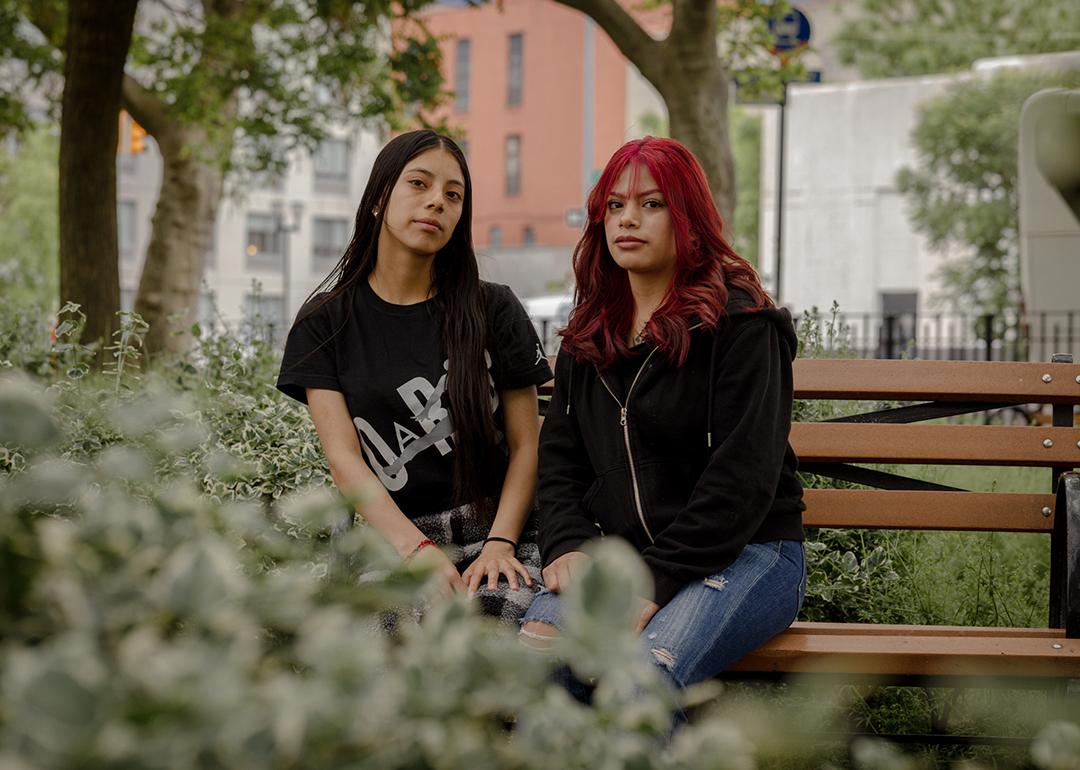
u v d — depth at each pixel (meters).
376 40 12.98
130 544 1.10
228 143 14.15
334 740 0.97
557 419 3.00
